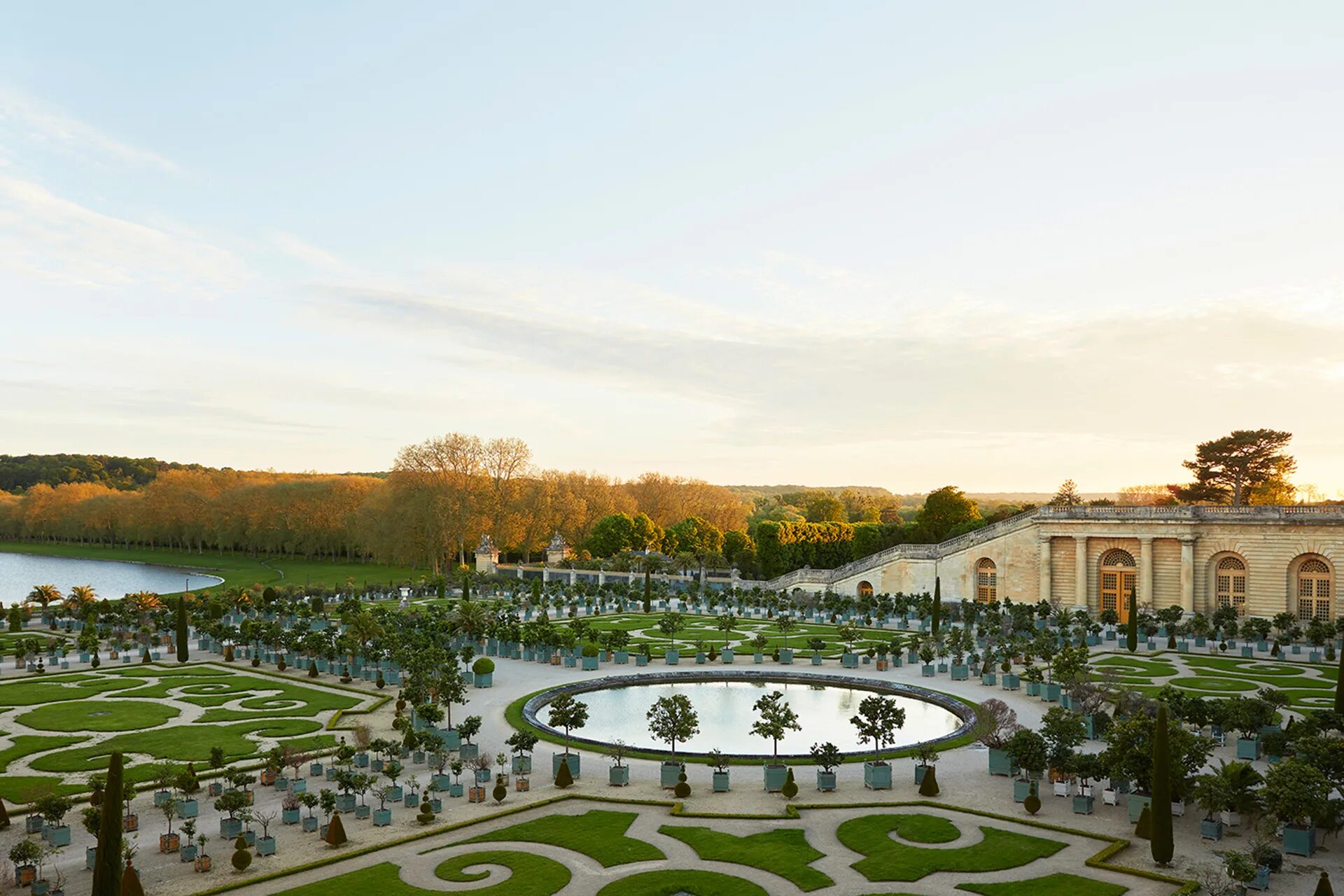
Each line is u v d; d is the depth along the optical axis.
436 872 36.94
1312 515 101.75
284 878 36.38
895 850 38.88
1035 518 121.19
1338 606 100.25
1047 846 39.38
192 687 74.19
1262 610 104.75
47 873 36.84
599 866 37.53
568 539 199.50
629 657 85.88
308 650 81.62
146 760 53.03
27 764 52.06
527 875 36.50
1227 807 40.09
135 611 108.12
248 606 117.31
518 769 48.25
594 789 47.56
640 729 61.91
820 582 138.75
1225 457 146.50
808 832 41.28
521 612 124.00
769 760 49.91
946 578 129.25
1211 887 34.41
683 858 38.31
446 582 147.38
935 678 78.56
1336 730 59.22
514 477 184.00
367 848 39.25
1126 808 44.09
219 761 47.84
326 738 57.59
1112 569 116.19
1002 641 82.75
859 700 71.75
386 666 76.88
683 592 142.25
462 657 78.94
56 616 113.81
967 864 37.38
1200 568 109.00
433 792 46.38
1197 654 89.94
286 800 43.59
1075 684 62.22
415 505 173.50
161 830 42.03
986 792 46.88
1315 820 38.19
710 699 71.88
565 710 50.72
